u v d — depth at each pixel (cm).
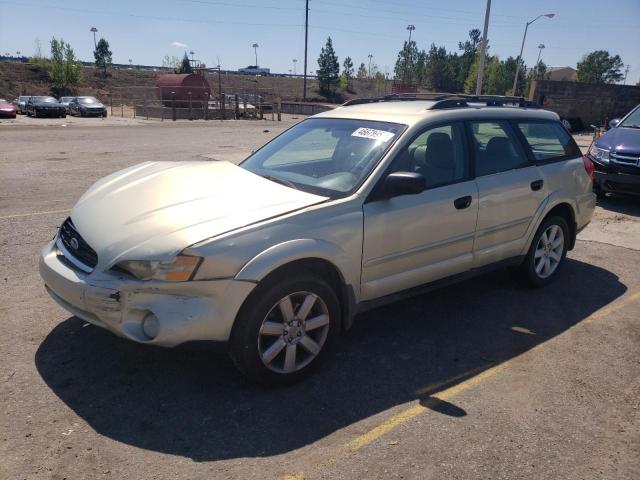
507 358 388
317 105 4772
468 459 279
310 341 346
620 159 850
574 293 517
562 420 315
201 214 324
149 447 278
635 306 489
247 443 284
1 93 5969
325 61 8031
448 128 425
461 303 486
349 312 364
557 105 3008
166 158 1350
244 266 304
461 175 427
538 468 274
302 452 279
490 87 7062
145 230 314
